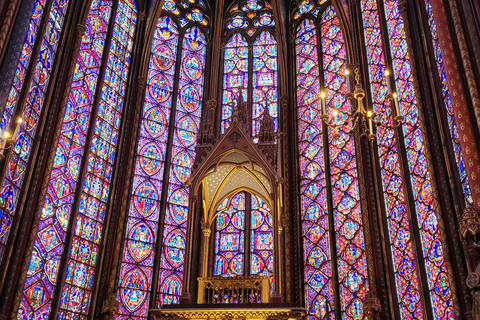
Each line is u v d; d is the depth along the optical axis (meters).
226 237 17.50
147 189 17.23
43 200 13.27
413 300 12.66
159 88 19.08
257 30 21.31
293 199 17.48
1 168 11.84
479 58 9.99
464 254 10.30
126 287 15.54
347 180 16.39
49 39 14.78
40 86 14.15
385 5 16.08
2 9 12.05
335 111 10.59
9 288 11.89
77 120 15.74
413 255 12.76
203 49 20.94
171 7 20.83
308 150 18.06
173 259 16.69
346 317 14.76
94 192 15.80
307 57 19.95
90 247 15.20
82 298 14.52
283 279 16.27
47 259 13.60
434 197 11.27
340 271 15.45
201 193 17.70
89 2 16.42
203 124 15.94
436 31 11.15
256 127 19.39
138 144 17.67
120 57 18.34
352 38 17.73
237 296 14.15
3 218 12.14
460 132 9.94
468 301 9.94
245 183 16.50
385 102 15.27
